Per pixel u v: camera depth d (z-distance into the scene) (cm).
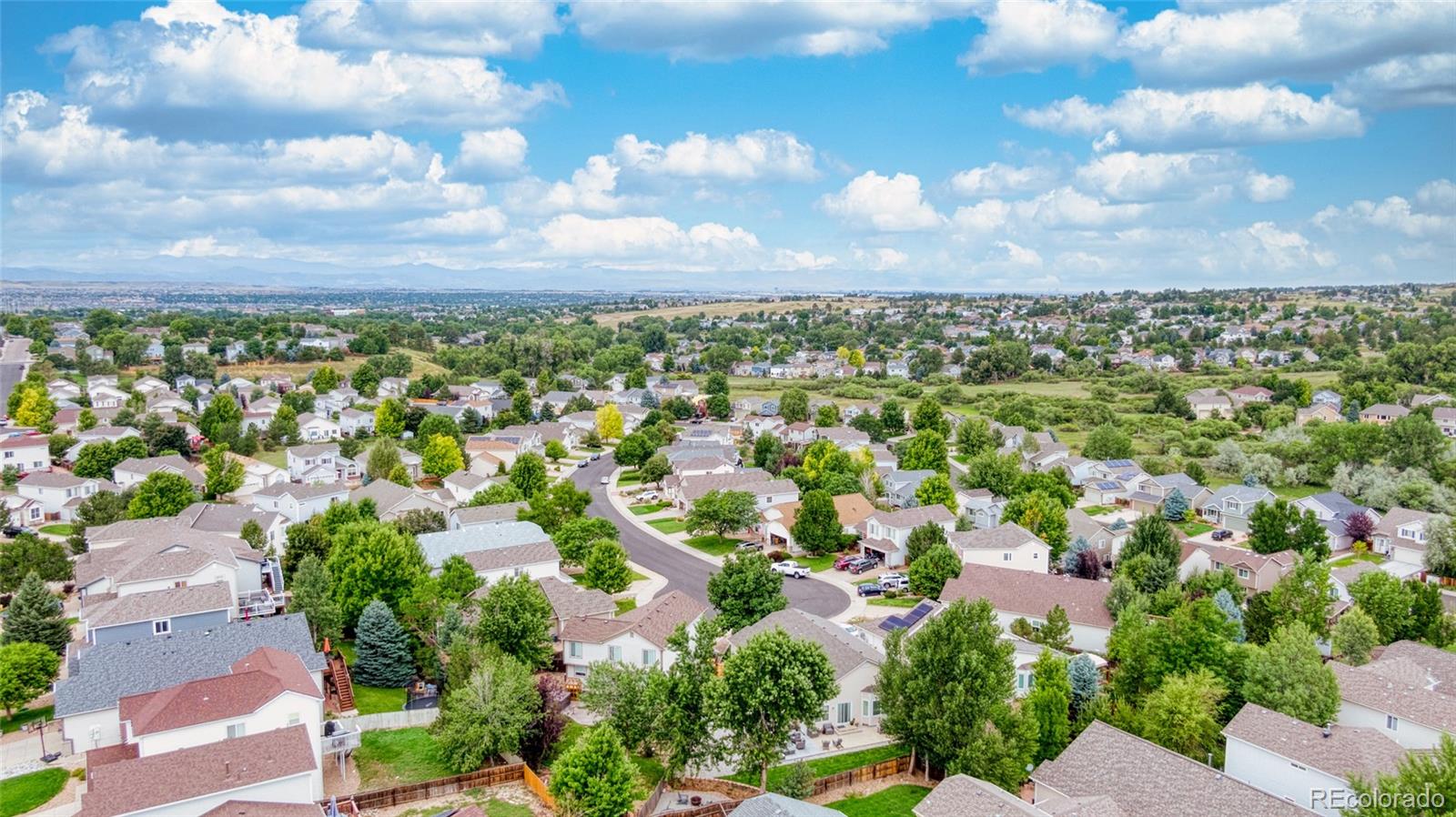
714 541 10681
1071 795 4597
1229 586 7988
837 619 7956
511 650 6303
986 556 8806
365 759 5381
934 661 5300
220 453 12256
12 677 5716
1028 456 15100
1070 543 9575
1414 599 7475
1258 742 4878
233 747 4522
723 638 6800
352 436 16588
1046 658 5503
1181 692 5291
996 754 4875
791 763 5538
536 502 10275
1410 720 5281
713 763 5338
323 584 7150
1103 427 15350
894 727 5356
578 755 4569
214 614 6562
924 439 13675
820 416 17638
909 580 8588
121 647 5672
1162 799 4391
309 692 5100
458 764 5116
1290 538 9819
